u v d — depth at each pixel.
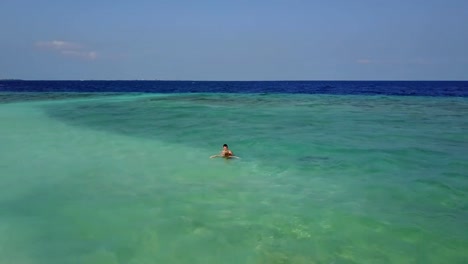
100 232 7.79
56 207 9.05
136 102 42.25
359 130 21.38
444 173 12.33
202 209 9.12
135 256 6.87
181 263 6.68
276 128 22.25
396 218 8.70
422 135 19.59
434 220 8.62
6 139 17.75
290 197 10.06
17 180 11.12
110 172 12.23
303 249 7.23
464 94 63.09
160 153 15.30
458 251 7.23
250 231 7.95
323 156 14.81
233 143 17.50
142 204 9.36
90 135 19.39
